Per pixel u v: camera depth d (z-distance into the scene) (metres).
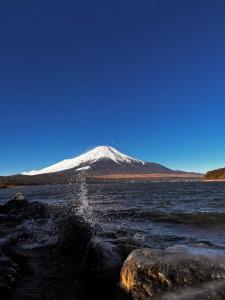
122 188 83.94
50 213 18.42
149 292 6.19
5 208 21.61
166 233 14.83
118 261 7.82
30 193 68.88
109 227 13.65
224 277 6.10
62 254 10.70
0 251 10.43
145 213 21.22
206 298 5.69
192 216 19.95
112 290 7.25
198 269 6.27
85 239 10.80
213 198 40.34
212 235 14.48
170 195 48.44
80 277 8.66
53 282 8.48
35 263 10.08
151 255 6.79
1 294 7.37
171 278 6.23
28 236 13.27
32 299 7.52
